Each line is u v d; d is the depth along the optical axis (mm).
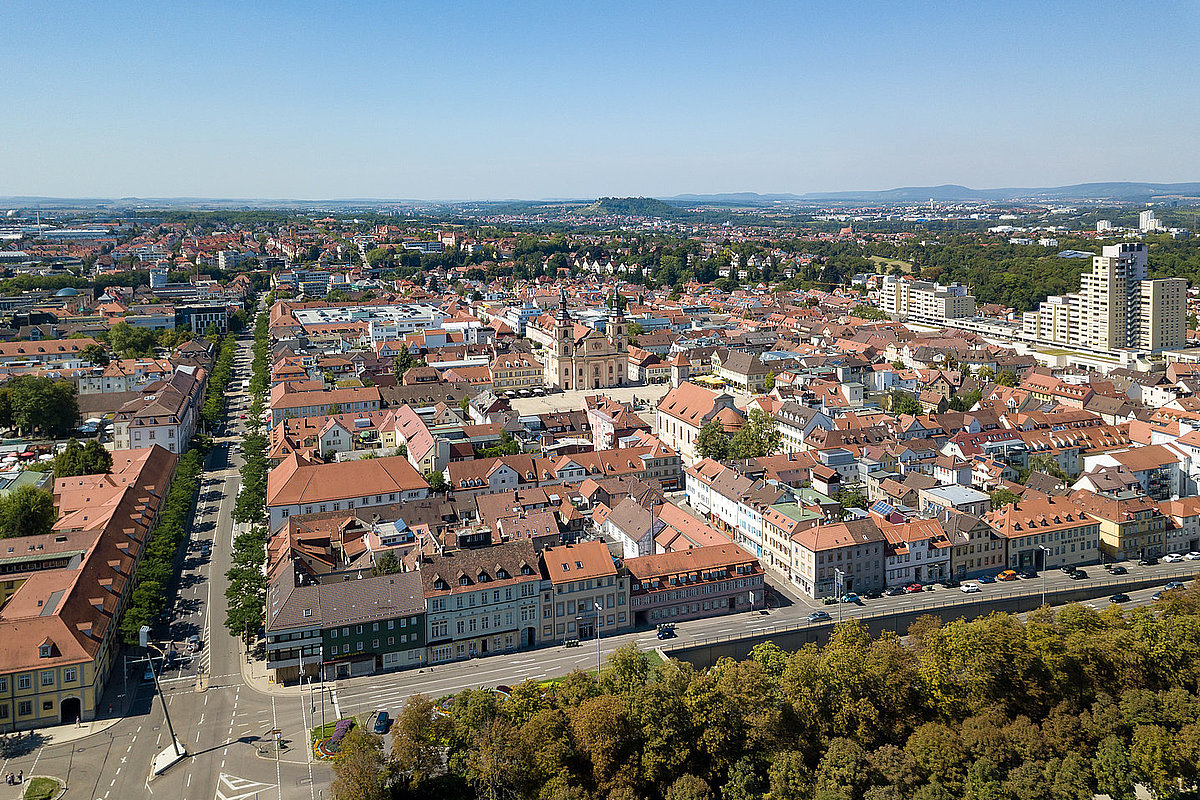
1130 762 152750
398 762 146625
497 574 199875
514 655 198250
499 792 148375
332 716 172625
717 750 155000
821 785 146125
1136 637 182250
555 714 154750
